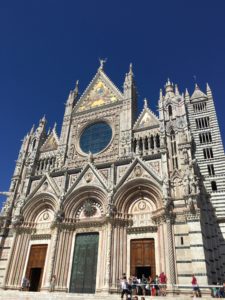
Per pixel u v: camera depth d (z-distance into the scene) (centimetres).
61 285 3425
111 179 3922
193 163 3578
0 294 2802
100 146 4931
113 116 5150
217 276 3422
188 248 3031
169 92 5062
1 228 4359
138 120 4906
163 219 3291
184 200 3344
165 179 3559
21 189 4916
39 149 5497
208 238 3453
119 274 3206
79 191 4041
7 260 3875
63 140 5288
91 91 5872
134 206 3722
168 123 4453
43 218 4212
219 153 5741
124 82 5534
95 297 2552
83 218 3906
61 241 3731
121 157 4353
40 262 3797
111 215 3534
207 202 4006
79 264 3569
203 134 6197
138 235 3462
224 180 5338
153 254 3266
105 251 3375
